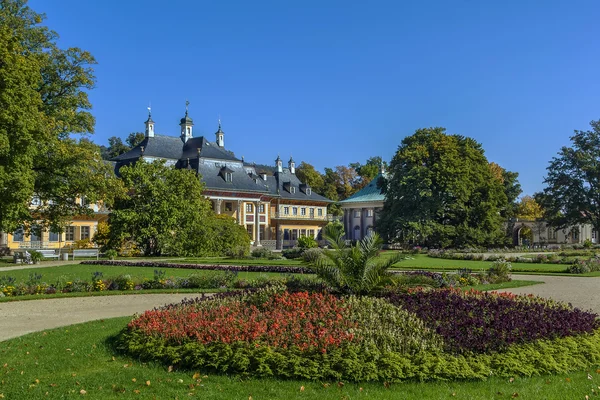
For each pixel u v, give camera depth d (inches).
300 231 3919.8
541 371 389.7
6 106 1323.8
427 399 334.0
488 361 391.2
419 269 1370.6
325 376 373.4
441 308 508.7
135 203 2030.0
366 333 426.0
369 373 370.3
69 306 784.3
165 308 564.1
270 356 389.7
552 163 3307.1
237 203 3245.6
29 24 1674.5
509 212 3595.0
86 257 2028.8
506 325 456.8
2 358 460.1
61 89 1761.8
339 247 596.1
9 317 694.5
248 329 441.4
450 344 413.7
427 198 2655.0
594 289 967.6
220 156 3218.5
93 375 399.9
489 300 558.9
